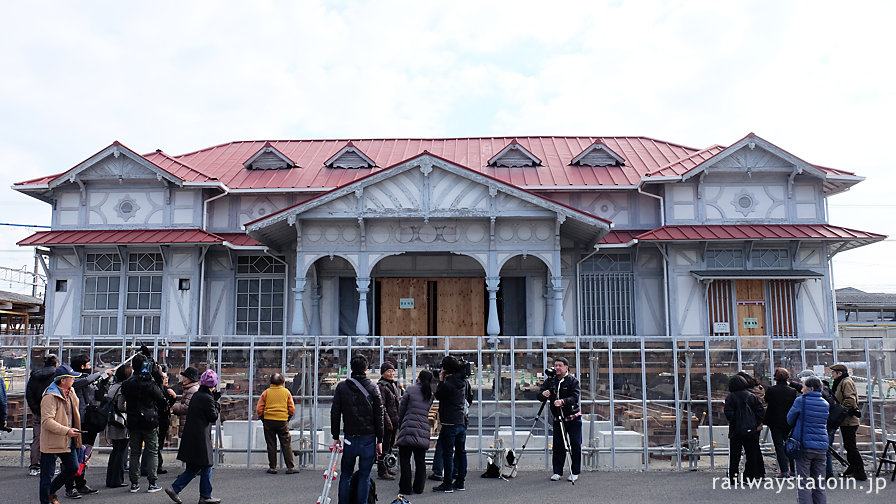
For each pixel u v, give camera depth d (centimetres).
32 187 2130
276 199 2234
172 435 1212
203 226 2166
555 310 1841
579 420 1050
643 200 2202
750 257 2078
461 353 1230
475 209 1836
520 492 984
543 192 2209
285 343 1231
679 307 2050
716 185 2136
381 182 1850
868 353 1184
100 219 2162
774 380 1160
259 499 947
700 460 1232
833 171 2109
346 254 1870
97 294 2114
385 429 1035
